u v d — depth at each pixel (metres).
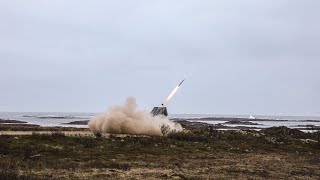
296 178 44.25
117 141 67.62
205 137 80.56
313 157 66.69
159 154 59.78
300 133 108.62
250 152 69.19
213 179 40.91
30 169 41.66
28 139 62.34
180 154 61.12
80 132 85.44
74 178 37.84
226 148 71.19
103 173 41.41
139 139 71.62
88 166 45.19
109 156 54.69
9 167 41.09
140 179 38.91
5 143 56.97
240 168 50.16
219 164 53.31
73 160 49.62
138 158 54.66
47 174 39.28
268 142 82.50
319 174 48.31
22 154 50.91
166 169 46.50
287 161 60.00
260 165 54.19
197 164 52.12
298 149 77.31
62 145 59.94
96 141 65.75
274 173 47.47
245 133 96.56
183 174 43.16
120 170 44.00
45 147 56.62
